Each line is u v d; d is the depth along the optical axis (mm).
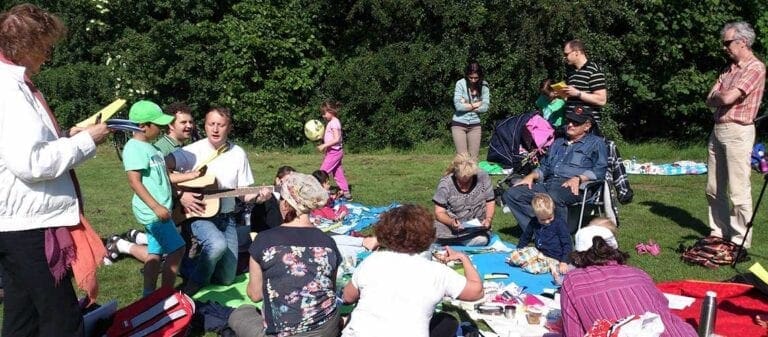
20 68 3488
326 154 9758
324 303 3967
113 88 16844
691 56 15453
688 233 7637
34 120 3428
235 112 16359
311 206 4090
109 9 16797
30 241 3549
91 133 3600
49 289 3621
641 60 15609
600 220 4871
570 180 6879
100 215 8656
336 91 16453
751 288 5102
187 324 4441
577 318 3957
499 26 15430
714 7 14773
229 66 16125
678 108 15375
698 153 13961
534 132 8445
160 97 16734
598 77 7668
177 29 16172
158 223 5039
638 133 16750
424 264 3816
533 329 4809
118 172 12484
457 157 7004
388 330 3656
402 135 16031
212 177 5684
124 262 6484
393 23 16859
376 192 10391
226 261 5762
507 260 6438
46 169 3414
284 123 16344
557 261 6188
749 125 6613
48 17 3602
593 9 14961
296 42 16594
